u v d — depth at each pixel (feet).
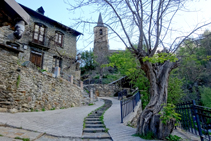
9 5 7.45
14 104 17.97
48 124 14.62
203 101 47.55
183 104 16.61
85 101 40.34
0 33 23.34
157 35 15.26
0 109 16.34
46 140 10.37
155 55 13.57
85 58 87.76
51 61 44.04
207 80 49.83
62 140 11.09
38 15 42.09
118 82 69.36
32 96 21.26
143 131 12.14
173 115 12.03
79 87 39.50
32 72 21.90
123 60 21.48
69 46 50.21
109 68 90.48
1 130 10.33
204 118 12.00
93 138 12.34
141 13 16.17
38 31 42.57
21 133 10.55
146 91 41.09
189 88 54.60
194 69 24.26
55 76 28.48
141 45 15.16
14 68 18.74
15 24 8.63
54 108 26.53
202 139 11.73
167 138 11.54
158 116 12.16
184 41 16.15
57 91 28.30
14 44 33.73
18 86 18.79
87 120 19.26
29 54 38.88
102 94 65.31
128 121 18.75
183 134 14.92
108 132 13.78
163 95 13.37
